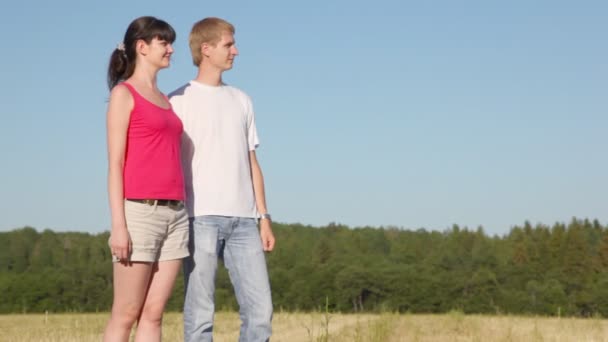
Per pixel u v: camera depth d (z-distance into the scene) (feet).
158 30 15.21
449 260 262.26
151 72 15.31
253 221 16.56
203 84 16.69
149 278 14.87
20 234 274.57
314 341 34.60
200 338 15.99
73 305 212.02
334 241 288.71
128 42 15.23
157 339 15.12
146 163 14.56
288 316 61.67
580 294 224.74
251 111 17.19
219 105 16.53
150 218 14.51
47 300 213.66
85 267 221.46
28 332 43.68
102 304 212.02
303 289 229.86
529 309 222.69
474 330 47.55
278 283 235.20
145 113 14.60
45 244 271.69
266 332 16.37
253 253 16.38
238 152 16.51
